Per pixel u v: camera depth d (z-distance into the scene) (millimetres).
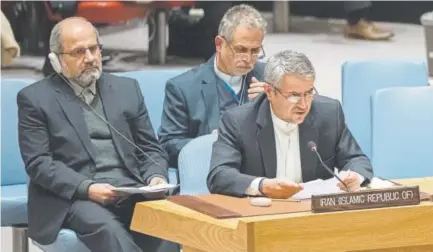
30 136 10836
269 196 9047
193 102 12281
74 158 10883
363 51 25969
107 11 21375
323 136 9969
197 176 10852
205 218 8266
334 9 33281
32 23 24062
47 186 10695
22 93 10961
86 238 10438
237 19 11812
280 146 9836
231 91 12297
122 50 26375
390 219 8195
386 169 11789
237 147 9828
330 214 8000
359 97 13773
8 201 11672
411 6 31859
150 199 10891
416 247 8461
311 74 9438
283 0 30156
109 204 10773
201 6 23609
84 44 10852
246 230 7723
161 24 23922
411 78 13891
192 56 24750
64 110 10930
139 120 11367
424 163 11875
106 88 11250
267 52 26125
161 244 10875
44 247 11008
